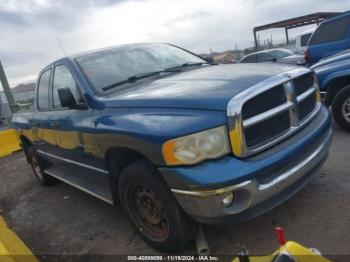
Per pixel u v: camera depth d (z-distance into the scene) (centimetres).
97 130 339
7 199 614
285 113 306
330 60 603
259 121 281
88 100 370
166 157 271
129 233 390
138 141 289
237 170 264
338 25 770
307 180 319
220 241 332
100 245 380
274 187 279
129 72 404
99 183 405
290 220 343
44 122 477
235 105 267
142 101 314
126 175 320
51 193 590
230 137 270
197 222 289
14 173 786
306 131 325
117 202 375
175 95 300
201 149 265
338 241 300
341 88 584
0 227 442
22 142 630
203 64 456
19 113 627
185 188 268
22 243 408
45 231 448
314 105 365
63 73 435
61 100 375
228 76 324
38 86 530
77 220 456
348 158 468
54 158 501
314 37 819
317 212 348
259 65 370
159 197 297
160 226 323
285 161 287
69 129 397
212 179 259
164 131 272
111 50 441
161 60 443
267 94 292
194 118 272
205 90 296
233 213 267
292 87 311
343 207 348
